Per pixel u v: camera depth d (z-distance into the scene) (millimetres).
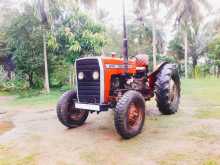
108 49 22188
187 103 6219
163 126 4195
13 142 3818
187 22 21656
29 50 11250
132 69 4629
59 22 11586
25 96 10156
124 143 3494
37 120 5328
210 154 2938
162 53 29234
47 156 3172
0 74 13828
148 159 2912
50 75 12305
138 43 26578
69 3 11188
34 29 10719
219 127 3918
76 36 11320
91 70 3979
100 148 3344
